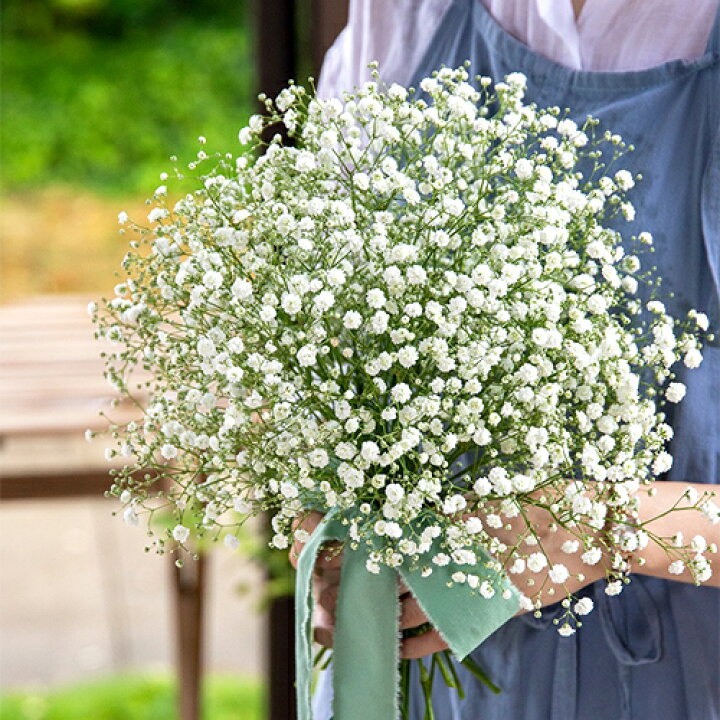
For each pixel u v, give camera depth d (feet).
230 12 35.29
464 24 6.30
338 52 6.68
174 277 5.83
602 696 6.14
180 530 5.82
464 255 5.73
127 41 34.45
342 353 5.70
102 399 9.54
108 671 13.80
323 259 5.71
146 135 32.71
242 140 5.89
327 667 6.58
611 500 5.74
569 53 6.08
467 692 6.33
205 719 12.46
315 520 6.07
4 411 9.16
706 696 6.03
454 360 5.68
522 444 5.73
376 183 5.64
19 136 32.12
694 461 5.98
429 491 5.61
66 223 29.76
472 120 5.75
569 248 6.04
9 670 13.84
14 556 17.51
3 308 13.57
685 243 5.99
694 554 5.81
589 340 5.73
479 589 5.83
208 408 5.77
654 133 6.00
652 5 5.99
